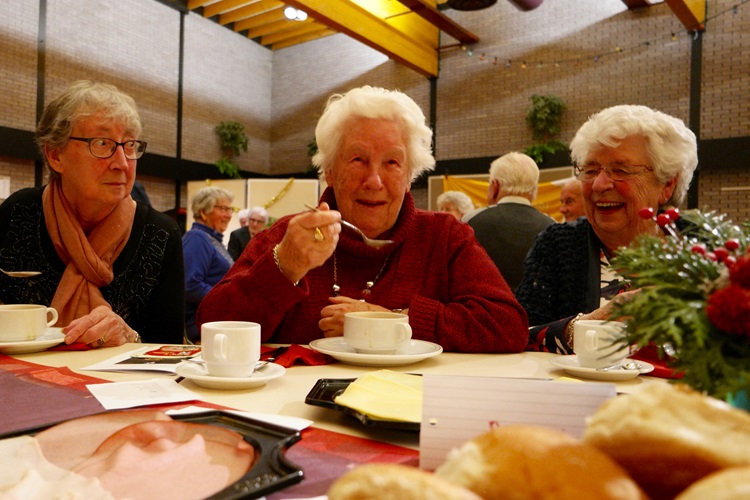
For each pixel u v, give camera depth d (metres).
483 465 0.31
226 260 3.58
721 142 7.64
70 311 1.61
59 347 1.20
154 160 9.80
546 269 1.86
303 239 1.13
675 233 0.57
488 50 9.64
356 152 1.45
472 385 0.54
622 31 8.52
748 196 7.53
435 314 1.26
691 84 7.97
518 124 9.36
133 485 0.42
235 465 0.46
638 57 8.39
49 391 0.82
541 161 8.79
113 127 1.60
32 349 1.15
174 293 1.82
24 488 0.40
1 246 1.66
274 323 1.24
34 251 1.68
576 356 1.11
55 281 1.69
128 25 9.58
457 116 9.92
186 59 10.46
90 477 0.42
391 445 0.60
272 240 1.47
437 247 1.50
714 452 0.29
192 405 0.76
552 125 8.86
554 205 7.73
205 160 10.80
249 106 11.65
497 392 0.53
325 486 0.48
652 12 8.29
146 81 9.82
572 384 0.52
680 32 8.07
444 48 9.98
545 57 9.13
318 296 1.45
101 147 1.59
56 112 1.60
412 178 1.62
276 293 1.19
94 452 0.48
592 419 0.34
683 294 0.48
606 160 1.63
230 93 11.25
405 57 9.27
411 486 0.26
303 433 0.64
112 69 9.34
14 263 1.66
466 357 1.17
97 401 0.76
